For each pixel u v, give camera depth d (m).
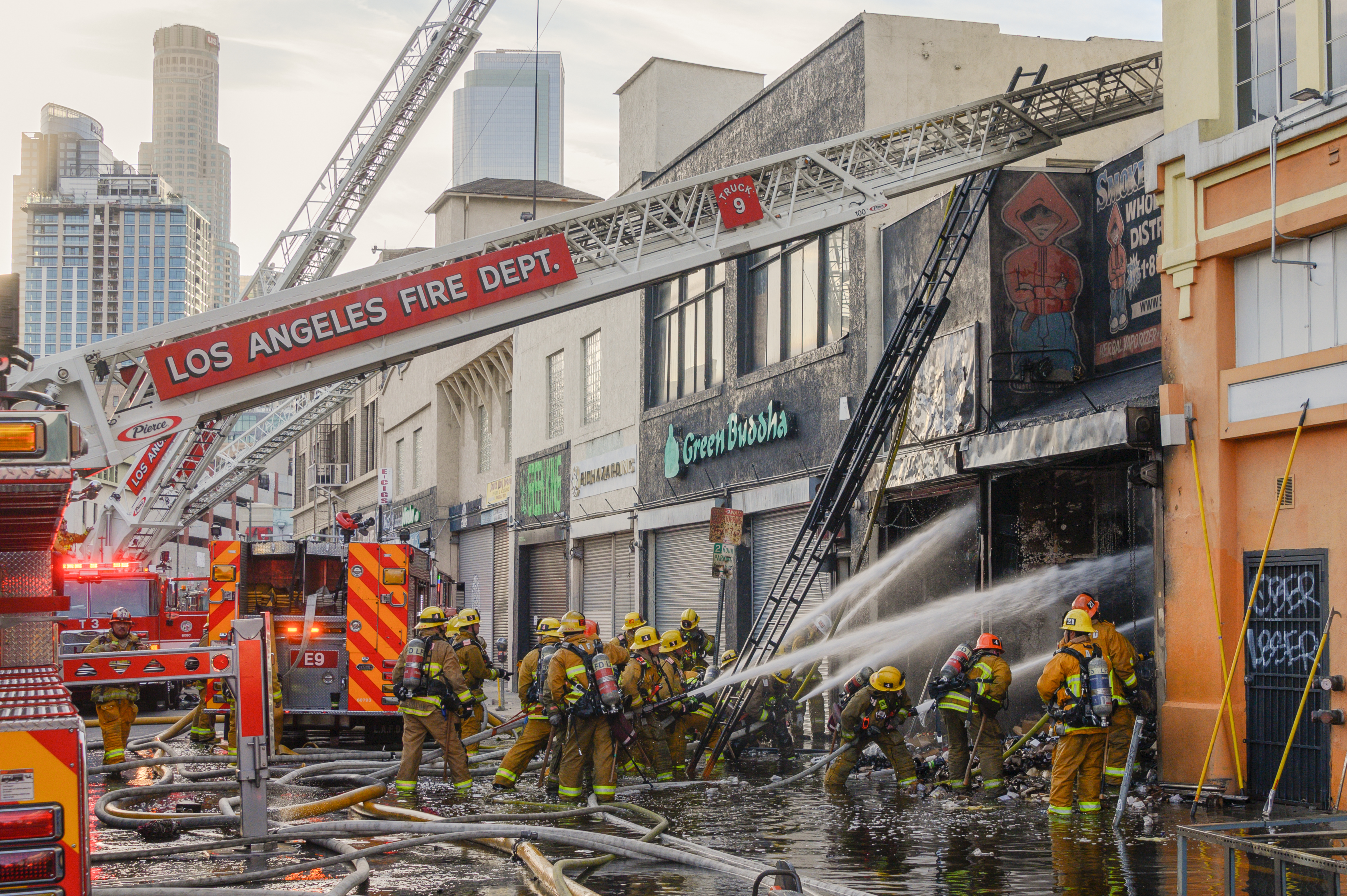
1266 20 10.45
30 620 4.76
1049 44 18.14
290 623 15.04
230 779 12.30
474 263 13.56
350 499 55.69
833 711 14.18
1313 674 9.37
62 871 4.03
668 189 14.21
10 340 6.21
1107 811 9.70
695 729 13.51
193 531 92.31
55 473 4.40
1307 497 9.60
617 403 26.27
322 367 13.23
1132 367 13.50
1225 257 10.52
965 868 7.51
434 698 11.34
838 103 17.91
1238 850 6.19
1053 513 14.05
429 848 8.52
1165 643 10.74
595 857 7.93
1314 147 9.66
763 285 20.42
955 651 11.31
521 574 33.12
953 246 14.55
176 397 12.81
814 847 8.34
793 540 18.62
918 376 15.59
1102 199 14.20
